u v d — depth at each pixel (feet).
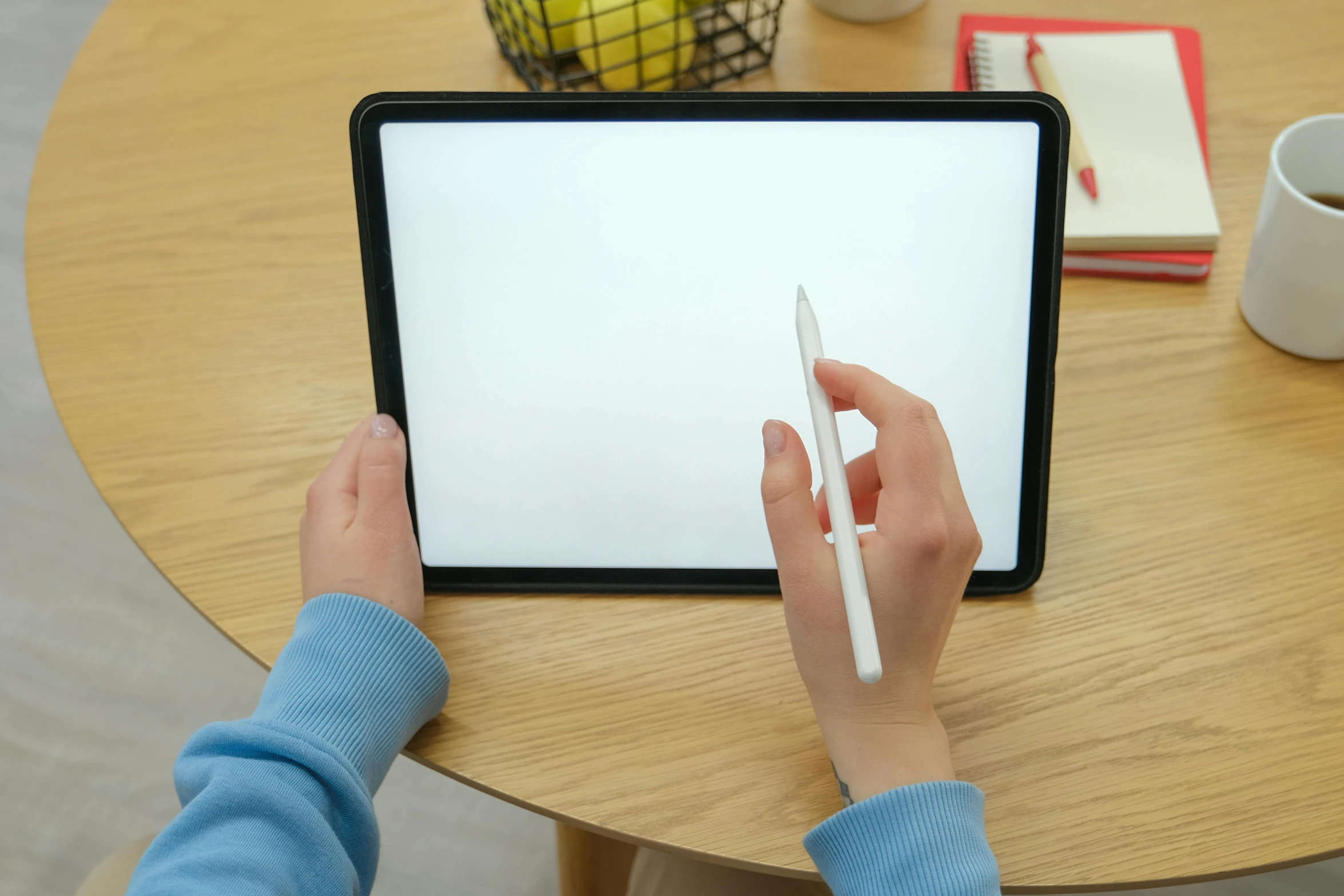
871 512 2.10
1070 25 2.94
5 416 5.23
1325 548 2.17
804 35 2.97
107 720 4.48
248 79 2.93
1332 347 2.37
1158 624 2.09
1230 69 2.86
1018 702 1.99
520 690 2.03
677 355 2.15
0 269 5.62
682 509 2.15
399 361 2.15
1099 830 1.86
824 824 1.71
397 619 1.94
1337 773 1.90
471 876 4.13
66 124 2.86
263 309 2.55
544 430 2.16
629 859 2.86
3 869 4.16
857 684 1.73
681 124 2.08
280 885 1.66
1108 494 2.26
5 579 4.80
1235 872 1.82
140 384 2.44
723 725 1.98
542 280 2.14
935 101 2.05
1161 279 2.56
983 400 2.12
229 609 2.14
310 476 2.31
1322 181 2.42
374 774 1.86
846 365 1.81
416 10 3.07
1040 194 2.08
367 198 2.11
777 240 2.12
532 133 2.09
